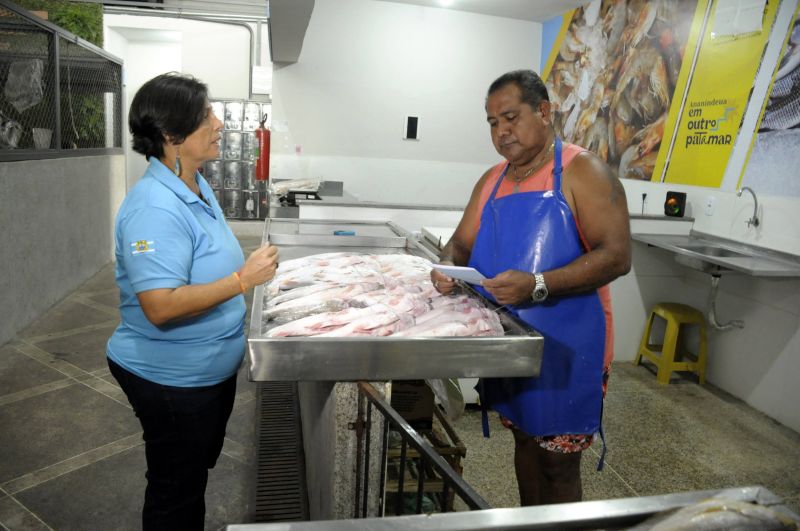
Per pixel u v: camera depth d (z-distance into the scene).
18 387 3.28
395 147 5.84
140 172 10.01
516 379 1.62
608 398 3.55
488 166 6.07
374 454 1.47
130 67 9.98
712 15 3.81
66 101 5.31
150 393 1.52
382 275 1.83
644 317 4.17
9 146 4.19
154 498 1.62
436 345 1.33
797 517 0.70
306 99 5.59
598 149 5.07
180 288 1.40
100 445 2.71
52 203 4.77
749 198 3.51
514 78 1.53
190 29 9.20
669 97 4.21
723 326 3.49
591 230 1.50
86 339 4.07
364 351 1.30
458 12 5.70
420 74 5.75
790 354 3.27
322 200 4.26
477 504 0.75
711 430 3.18
